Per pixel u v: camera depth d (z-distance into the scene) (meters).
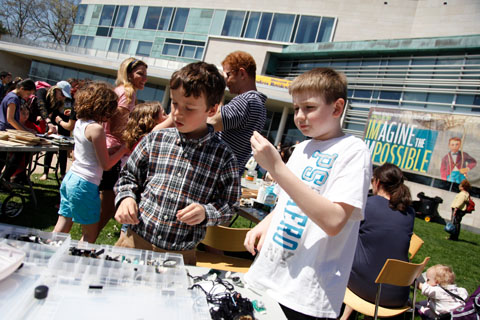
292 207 1.32
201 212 1.35
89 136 2.41
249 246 1.44
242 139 2.13
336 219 1.04
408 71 14.71
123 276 1.03
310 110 1.20
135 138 2.71
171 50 22.98
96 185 2.51
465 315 2.54
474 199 10.83
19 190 4.64
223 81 1.46
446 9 16.72
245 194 3.74
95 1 26.89
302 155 1.40
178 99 1.33
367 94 15.74
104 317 0.84
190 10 22.84
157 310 0.91
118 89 2.92
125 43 24.86
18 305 0.79
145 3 24.48
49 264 0.98
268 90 16.44
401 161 12.35
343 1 19.19
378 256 2.42
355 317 2.81
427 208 11.13
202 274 1.37
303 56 19.00
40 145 3.63
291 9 20.19
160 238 1.45
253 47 20.47
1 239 1.03
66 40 34.56
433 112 11.89
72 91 6.05
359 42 16.30
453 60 13.66
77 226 3.83
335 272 1.19
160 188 1.47
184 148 1.49
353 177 1.12
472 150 10.94
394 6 18.09
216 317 1.02
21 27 33.62
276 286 1.25
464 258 6.18
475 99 12.62
